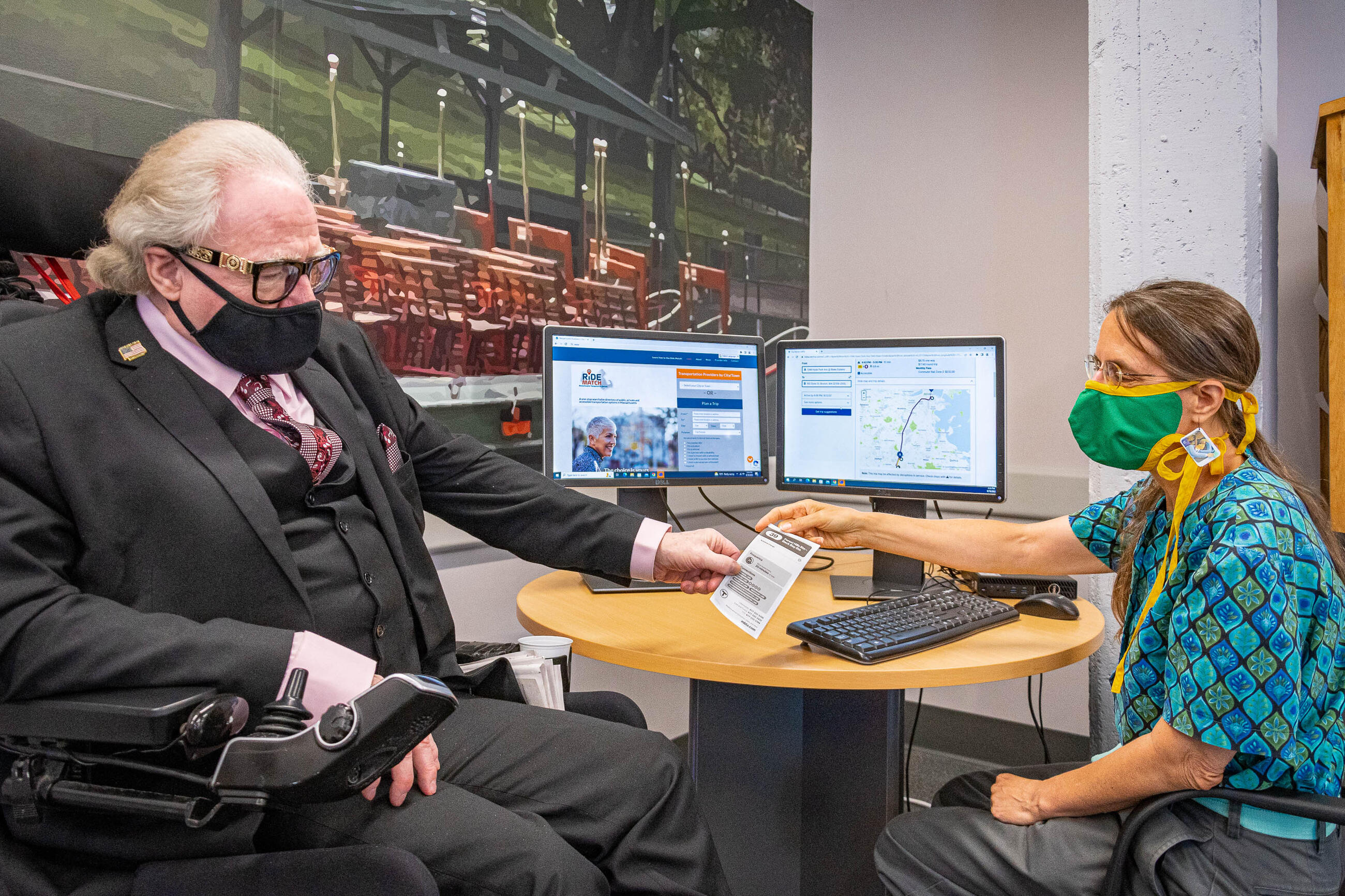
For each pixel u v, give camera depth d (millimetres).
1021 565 1399
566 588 1624
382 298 1646
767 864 1614
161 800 735
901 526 1470
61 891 772
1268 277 1762
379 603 1010
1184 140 1613
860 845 1574
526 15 1921
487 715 1068
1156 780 942
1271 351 1816
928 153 2701
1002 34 2539
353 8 1584
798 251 2881
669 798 977
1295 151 2227
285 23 1484
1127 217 1675
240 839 783
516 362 1929
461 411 1812
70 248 1029
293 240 937
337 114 1563
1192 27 1593
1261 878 923
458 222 1788
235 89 1423
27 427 827
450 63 1759
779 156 2766
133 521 854
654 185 2305
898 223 2773
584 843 918
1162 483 1088
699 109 2445
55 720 730
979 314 2619
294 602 911
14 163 956
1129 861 977
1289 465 1085
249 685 785
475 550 1800
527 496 1273
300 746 697
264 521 899
